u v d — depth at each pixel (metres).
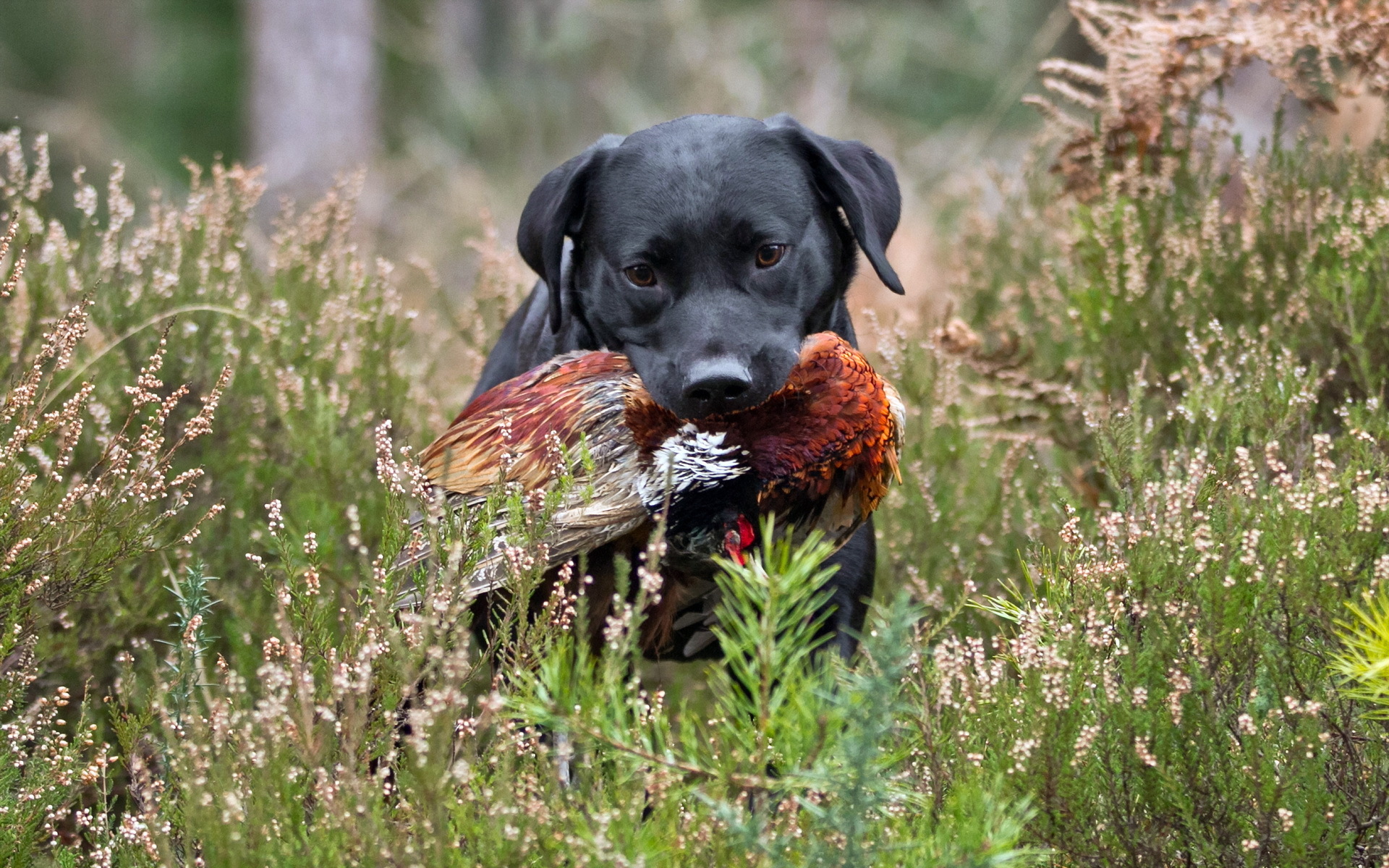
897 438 4.52
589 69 22.05
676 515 4.28
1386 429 4.93
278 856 3.48
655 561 3.52
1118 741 3.79
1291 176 6.75
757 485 4.28
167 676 4.76
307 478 6.32
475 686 5.16
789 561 3.45
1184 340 6.38
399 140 23.80
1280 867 3.67
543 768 3.63
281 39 21.31
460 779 3.44
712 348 4.64
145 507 4.87
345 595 5.38
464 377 8.03
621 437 4.37
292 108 21.30
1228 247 6.60
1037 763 3.68
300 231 7.85
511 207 17.91
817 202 5.31
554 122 21.92
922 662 3.98
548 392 4.56
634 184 5.10
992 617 5.47
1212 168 7.28
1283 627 3.98
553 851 3.36
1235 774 3.74
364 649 3.88
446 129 22.53
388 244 16.70
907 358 6.70
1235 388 5.56
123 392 6.15
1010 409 6.75
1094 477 6.43
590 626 4.67
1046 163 9.77
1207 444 5.16
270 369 6.48
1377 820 3.76
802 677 3.50
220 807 3.50
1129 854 3.70
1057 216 8.29
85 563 4.79
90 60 26.33
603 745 3.38
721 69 19.77
